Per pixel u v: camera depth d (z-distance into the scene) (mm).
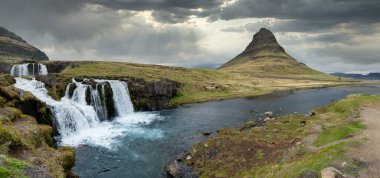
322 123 44906
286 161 30031
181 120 66562
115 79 93062
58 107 53688
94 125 61469
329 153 25641
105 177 32875
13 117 34875
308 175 21359
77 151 41969
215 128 56656
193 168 33469
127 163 37219
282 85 171750
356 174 21188
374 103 53750
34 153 25859
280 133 43312
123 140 48281
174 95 108375
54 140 46844
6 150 23500
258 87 151000
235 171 30859
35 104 46875
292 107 84438
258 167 30719
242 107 86750
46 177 21547
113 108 74438
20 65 110625
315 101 98625
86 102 67188
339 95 120438
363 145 27531
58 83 75875
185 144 45250
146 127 58938
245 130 52469
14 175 19234
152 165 36406
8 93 41938
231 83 154125
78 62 140125
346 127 37438
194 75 162750
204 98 109250
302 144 34875
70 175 28344
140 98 84625
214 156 36219
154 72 144875
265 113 69812
